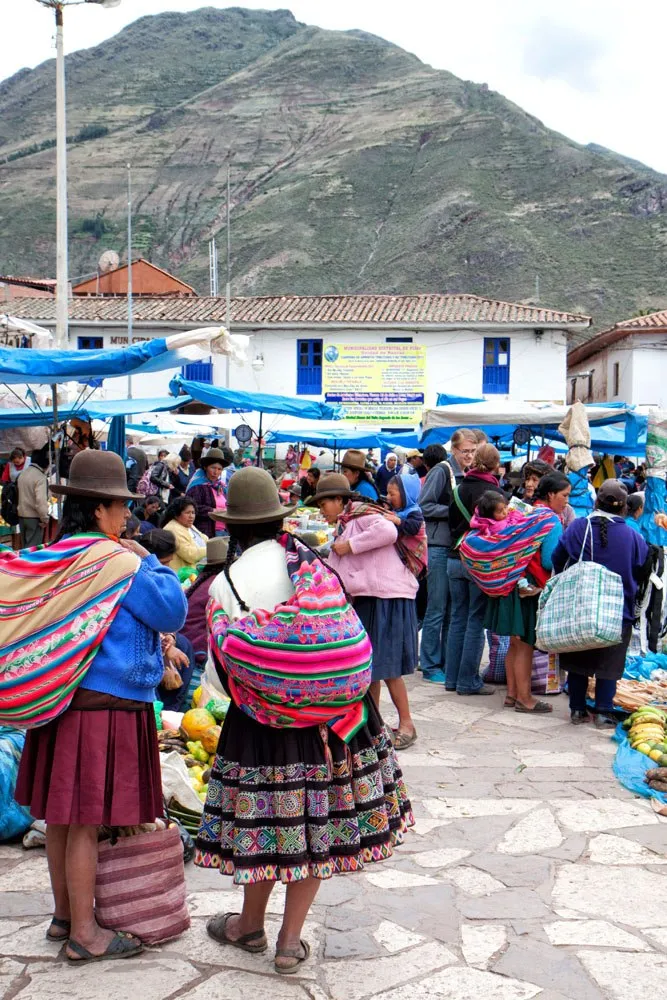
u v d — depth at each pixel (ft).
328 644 11.35
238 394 47.73
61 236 63.52
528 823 17.52
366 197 587.27
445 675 28.71
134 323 122.11
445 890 14.66
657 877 15.21
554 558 24.45
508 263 435.12
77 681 11.47
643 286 394.11
